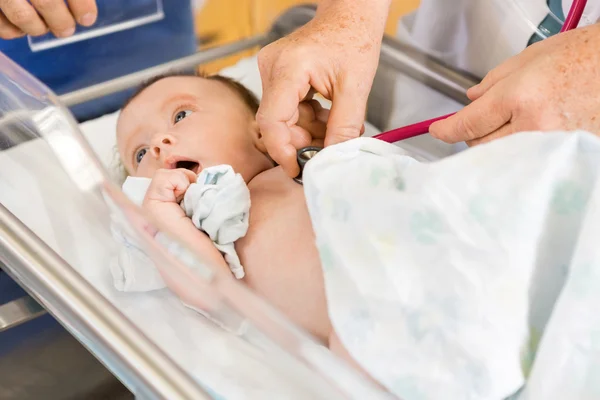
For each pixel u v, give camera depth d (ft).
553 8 3.34
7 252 2.09
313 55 2.72
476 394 1.71
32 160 2.40
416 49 3.99
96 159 2.31
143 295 2.30
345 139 2.66
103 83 4.15
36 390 3.01
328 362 1.85
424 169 1.87
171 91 3.57
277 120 2.60
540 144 1.70
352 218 1.96
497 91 2.17
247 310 1.93
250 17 4.98
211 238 2.78
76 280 2.00
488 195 1.71
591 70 2.04
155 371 1.78
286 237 2.71
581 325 1.62
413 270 1.82
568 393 1.64
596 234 1.61
